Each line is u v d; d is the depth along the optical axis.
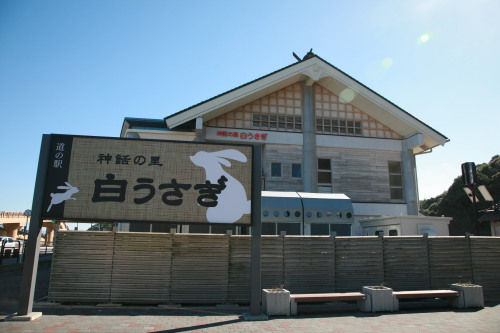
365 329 7.04
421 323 7.60
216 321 7.66
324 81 19.34
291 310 8.41
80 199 8.22
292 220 14.81
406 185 19.56
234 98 17.09
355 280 10.23
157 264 9.50
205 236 9.78
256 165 8.82
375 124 20.17
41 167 8.23
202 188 8.54
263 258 9.91
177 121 16.34
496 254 11.02
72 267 9.26
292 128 18.98
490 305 9.73
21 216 54.66
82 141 8.51
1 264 18.55
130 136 16.84
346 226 15.22
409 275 10.50
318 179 18.86
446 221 15.62
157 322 7.49
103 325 7.16
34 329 6.78
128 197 8.33
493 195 32.44
